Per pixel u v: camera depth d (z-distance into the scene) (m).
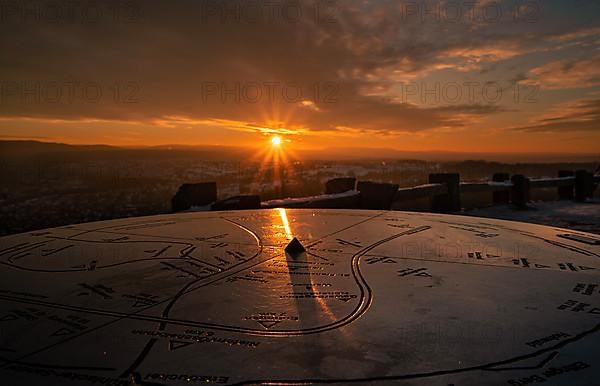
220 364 1.31
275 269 2.37
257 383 1.20
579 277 2.18
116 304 1.86
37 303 1.88
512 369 1.26
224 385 1.19
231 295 1.95
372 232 3.41
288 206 5.71
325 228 3.60
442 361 1.31
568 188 10.66
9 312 1.78
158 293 2.00
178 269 2.40
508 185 9.20
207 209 5.37
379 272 2.29
